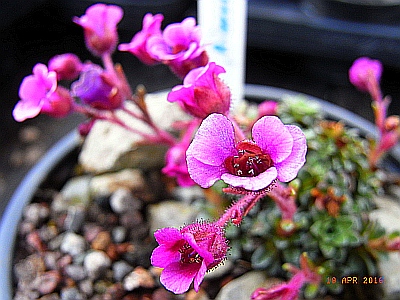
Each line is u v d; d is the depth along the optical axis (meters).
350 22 0.12
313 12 0.12
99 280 0.08
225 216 0.05
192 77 0.05
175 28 0.06
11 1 0.13
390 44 0.12
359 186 0.08
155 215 0.09
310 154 0.08
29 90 0.06
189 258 0.05
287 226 0.07
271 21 0.13
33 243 0.08
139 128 0.09
